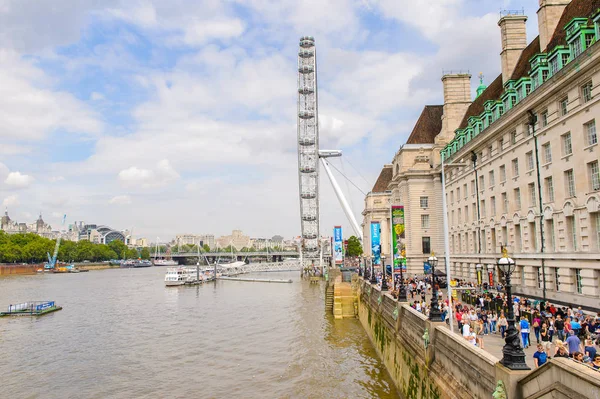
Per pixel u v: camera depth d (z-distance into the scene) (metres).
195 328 64.94
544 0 47.31
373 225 74.06
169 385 39.56
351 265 157.25
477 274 57.94
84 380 41.72
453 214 70.06
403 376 31.20
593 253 33.91
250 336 57.97
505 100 51.50
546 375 13.15
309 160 163.62
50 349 53.94
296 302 91.56
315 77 162.88
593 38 36.28
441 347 22.61
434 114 90.69
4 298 106.00
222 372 42.66
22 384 40.94
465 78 82.81
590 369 11.63
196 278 146.25
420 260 80.44
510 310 15.88
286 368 42.81
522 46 58.34
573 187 37.25
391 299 39.38
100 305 92.50
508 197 49.09
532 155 43.72
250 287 130.50
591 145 34.09
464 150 62.03
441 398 21.28
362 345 50.72
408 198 83.38
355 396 33.88
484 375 16.77
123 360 48.19
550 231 41.12
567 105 37.16
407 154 85.75
